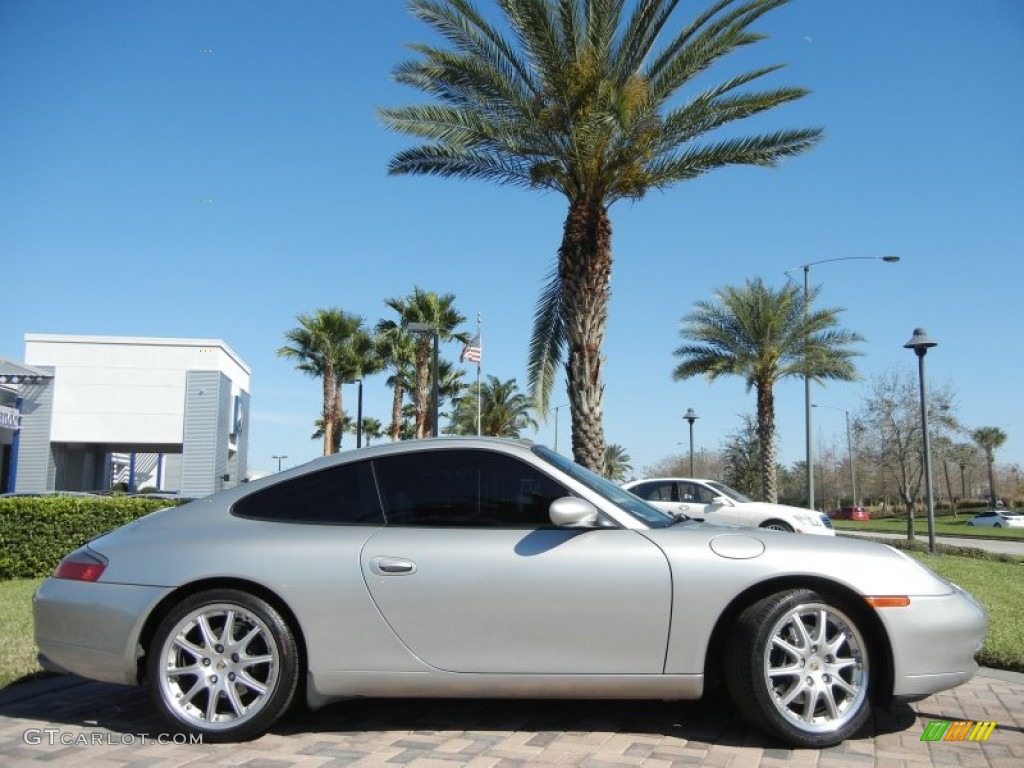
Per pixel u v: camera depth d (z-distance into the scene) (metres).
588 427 13.62
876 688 4.21
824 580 4.14
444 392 51.03
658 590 4.12
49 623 4.40
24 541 10.47
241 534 4.39
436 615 4.16
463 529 4.34
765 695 4.01
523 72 13.64
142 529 4.54
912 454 29.39
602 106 12.66
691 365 29.11
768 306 27.56
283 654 4.18
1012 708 4.86
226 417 34.44
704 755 3.96
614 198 14.21
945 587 4.29
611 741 4.16
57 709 4.80
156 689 4.20
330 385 41.22
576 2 12.98
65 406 31.89
